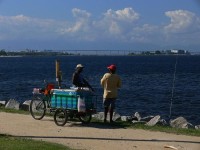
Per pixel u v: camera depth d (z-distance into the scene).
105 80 15.52
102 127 14.91
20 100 35.06
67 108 15.28
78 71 15.57
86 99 15.31
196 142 12.25
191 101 33.97
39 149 11.03
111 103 15.56
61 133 13.67
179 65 121.38
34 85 49.97
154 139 12.69
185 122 16.45
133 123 15.81
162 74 73.06
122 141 12.38
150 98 35.78
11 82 55.41
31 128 14.59
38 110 16.66
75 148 11.32
